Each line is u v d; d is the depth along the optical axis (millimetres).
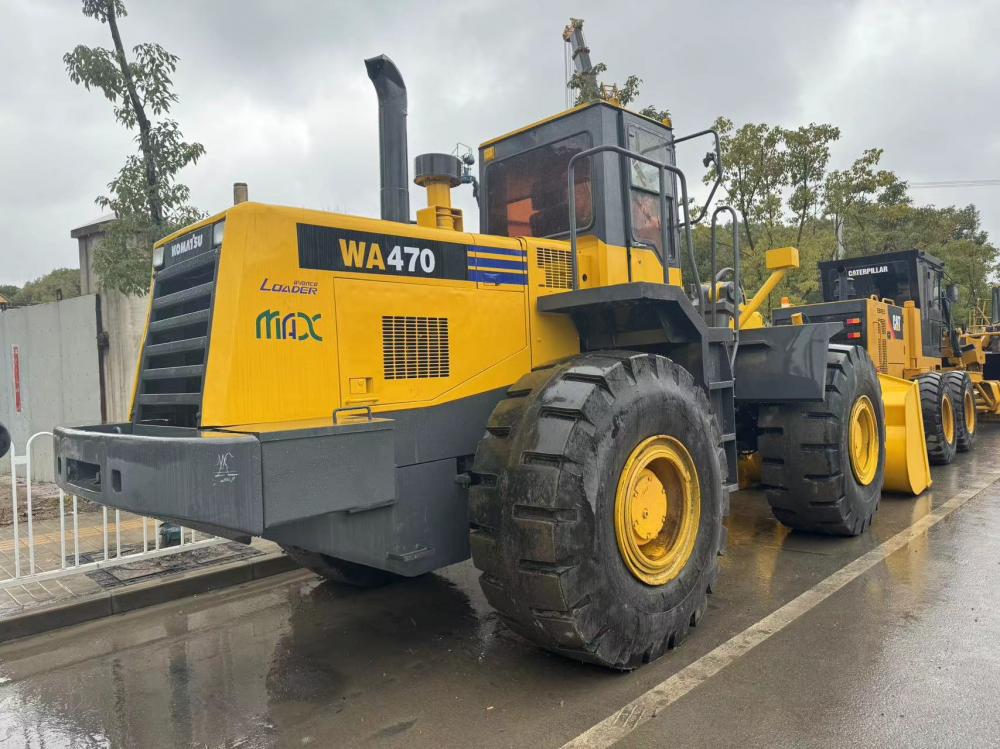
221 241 2971
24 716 3143
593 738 2717
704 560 3621
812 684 3051
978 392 12148
